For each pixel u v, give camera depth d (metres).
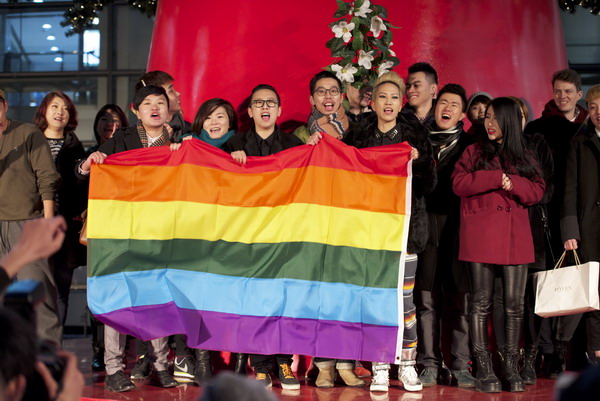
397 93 4.62
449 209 4.96
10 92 12.70
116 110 6.12
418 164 4.63
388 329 4.60
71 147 5.42
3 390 1.23
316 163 4.66
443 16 6.21
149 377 5.14
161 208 4.64
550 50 6.57
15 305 1.41
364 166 4.63
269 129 4.84
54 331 4.79
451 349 4.90
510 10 6.35
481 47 6.23
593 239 4.74
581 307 4.45
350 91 5.44
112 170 4.62
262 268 4.64
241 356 5.05
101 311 4.54
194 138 4.66
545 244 5.11
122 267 4.59
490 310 4.74
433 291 4.95
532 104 6.31
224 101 5.04
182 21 6.47
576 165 4.83
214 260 4.64
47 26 12.62
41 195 4.89
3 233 4.81
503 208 4.54
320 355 4.59
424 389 4.71
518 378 4.62
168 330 4.58
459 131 5.02
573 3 7.80
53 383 1.35
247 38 6.21
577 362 5.18
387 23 5.41
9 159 4.82
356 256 4.63
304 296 4.61
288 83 6.12
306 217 4.64
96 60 12.52
